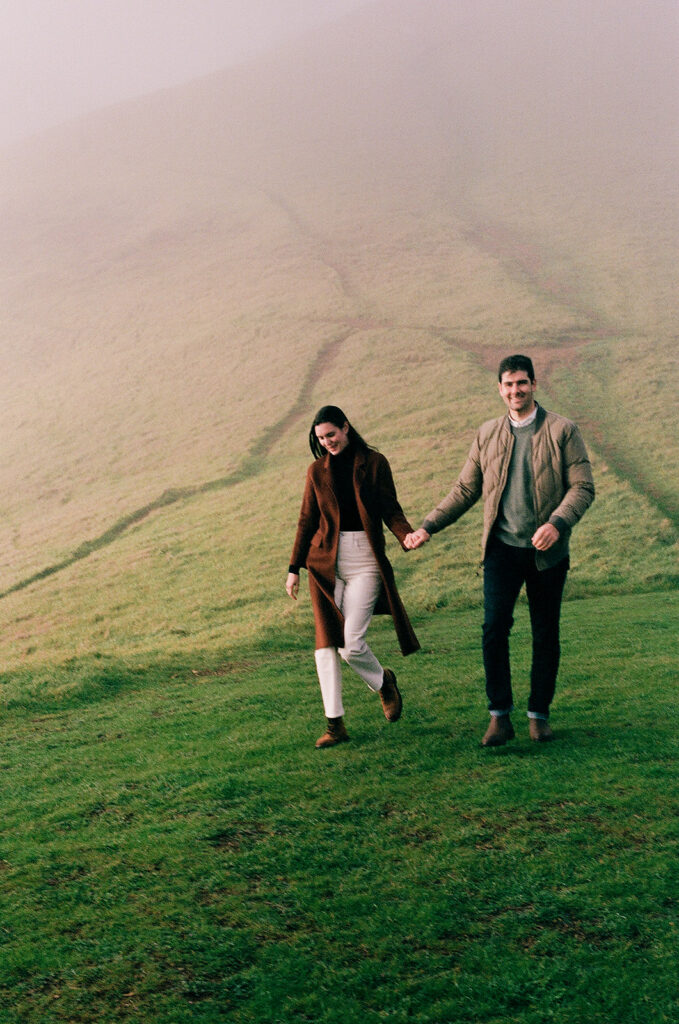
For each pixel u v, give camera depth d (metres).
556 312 51.12
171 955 3.19
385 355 46.56
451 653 10.16
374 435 36.84
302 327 53.25
